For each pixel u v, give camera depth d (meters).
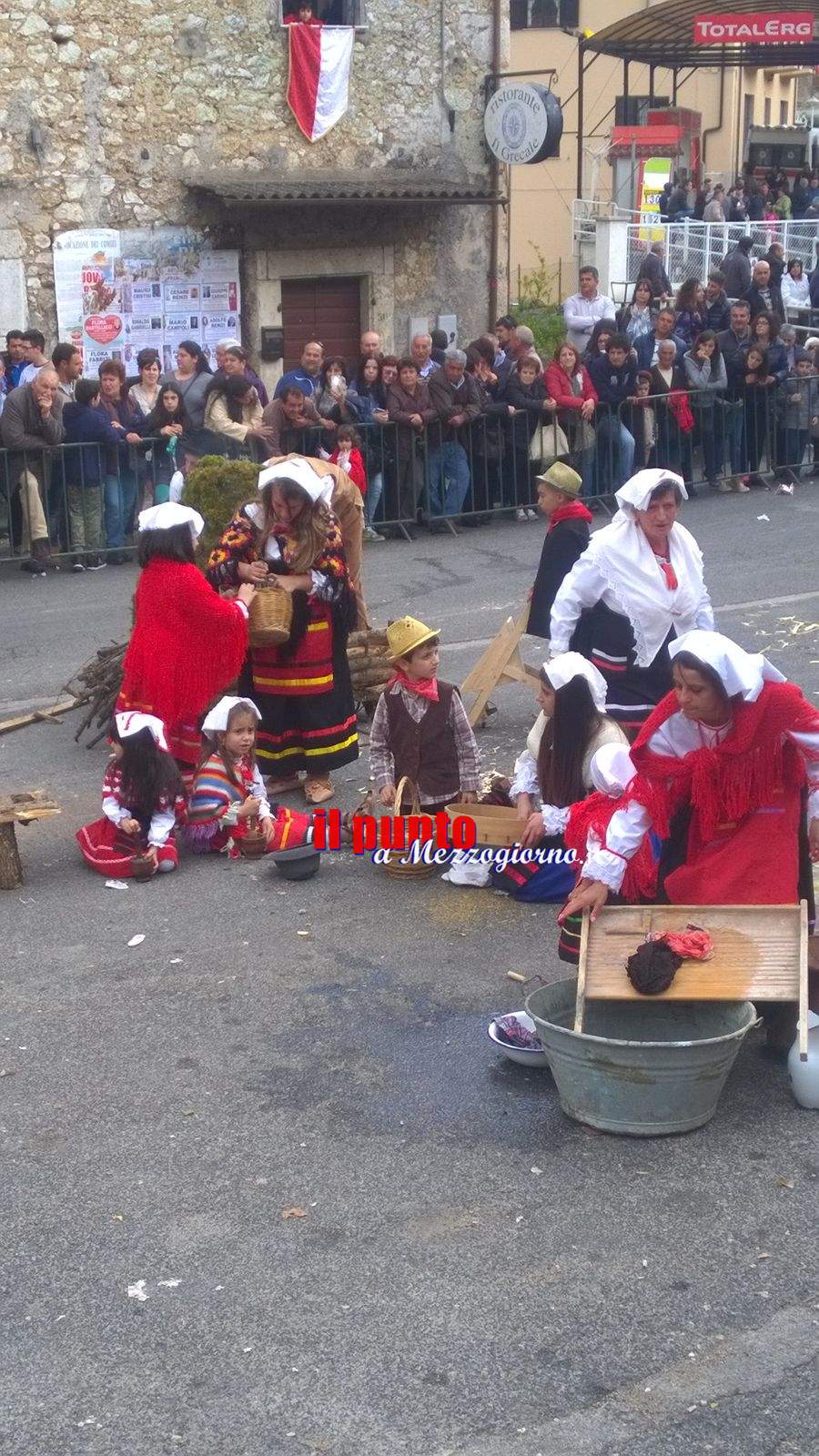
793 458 15.91
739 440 15.34
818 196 28.89
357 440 11.15
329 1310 3.85
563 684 5.55
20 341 12.95
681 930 4.61
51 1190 4.40
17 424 12.05
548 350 23.83
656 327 15.86
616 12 35.22
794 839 4.71
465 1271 3.99
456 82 18.17
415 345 13.72
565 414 14.03
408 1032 5.28
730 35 24.08
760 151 35.38
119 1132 4.70
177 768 6.77
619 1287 3.90
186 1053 5.18
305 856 6.62
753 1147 4.50
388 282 18.12
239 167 16.97
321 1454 3.38
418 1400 3.54
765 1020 5.00
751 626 10.46
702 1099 4.52
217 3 16.45
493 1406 3.51
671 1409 3.49
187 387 12.68
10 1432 3.47
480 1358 3.66
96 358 16.55
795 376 15.75
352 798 7.55
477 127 18.44
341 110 17.36
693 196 28.59
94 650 10.16
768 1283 3.90
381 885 6.60
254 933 6.12
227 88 16.72
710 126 36.84
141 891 6.59
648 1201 4.25
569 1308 3.83
